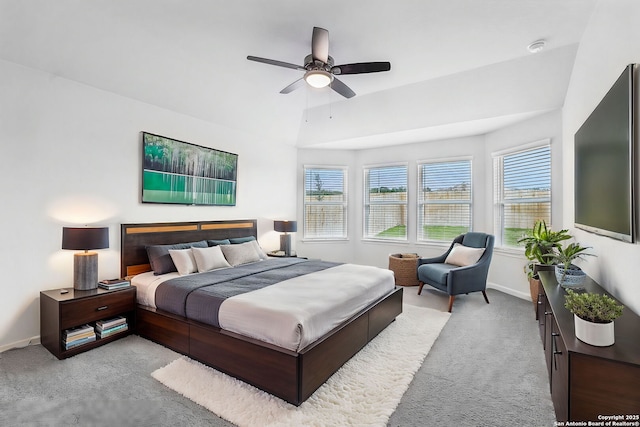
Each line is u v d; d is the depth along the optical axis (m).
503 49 2.95
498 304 3.85
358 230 5.98
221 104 3.98
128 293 2.85
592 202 2.22
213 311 2.31
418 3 2.31
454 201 5.04
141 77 3.17
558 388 1.62
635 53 1.70
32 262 2.66
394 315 3.18
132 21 2.55
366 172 5.92
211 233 4.17
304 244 5.82
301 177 5.79
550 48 2.94
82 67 2.82
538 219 3.94
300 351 1.87
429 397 1.96
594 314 1.39
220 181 4.31
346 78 3.61
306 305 2.14
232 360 2.13
